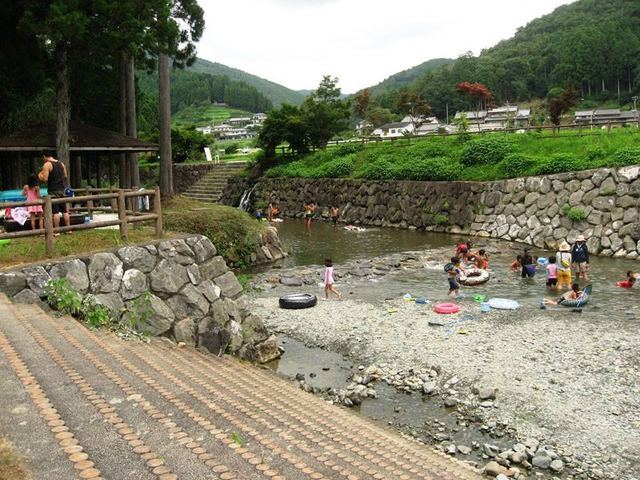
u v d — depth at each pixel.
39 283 8.59
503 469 7.27
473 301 15.61
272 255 23.84
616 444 7.86
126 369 6.76
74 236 10.57
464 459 7.66
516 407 9.04
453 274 16.44
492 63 111.38
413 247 25.95
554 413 8.77
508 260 22.02
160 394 6.05
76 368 6.38
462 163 32.56
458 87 82.06
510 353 11.20
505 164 29.47
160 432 4.91
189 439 4.84
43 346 6.90
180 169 51.09
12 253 9.29
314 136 45.31
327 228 33.88
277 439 5.40
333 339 12.80
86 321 8.55
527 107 95.31
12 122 26.77
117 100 29.55
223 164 50.59
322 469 4.77
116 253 9.48
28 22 16.95
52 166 11.45
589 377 9.95
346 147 42.03
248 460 4.58
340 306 15.45
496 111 82.62
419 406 9.39
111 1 17.89
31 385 5.63
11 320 7.60
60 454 4.26
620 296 15.76
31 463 4.09
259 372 9.22
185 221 22.19
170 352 8.55
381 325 13.50
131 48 18.50
